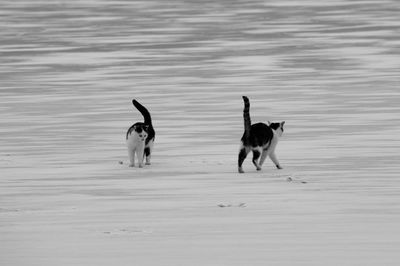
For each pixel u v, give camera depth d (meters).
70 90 24.31
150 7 52.62
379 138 16.06
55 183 12.00
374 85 24.22
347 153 14.52
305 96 22.45
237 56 31.83
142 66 29.66
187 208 10.02
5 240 8.40
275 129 13.02
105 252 7.86
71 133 17.39
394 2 53.12
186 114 19.89
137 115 19.86
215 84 25.19
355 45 34.53
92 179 12.31
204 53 32.91
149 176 12.52
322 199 10.46
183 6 52.84
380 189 11.17
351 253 7.72
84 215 9.67
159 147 15.66
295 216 9.43
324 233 8.57
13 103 21.92
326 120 18.59
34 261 7.55
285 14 47.78
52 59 31.83
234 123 18.44
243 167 13.34
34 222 9.29
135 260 7.56
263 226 8.94
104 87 24.89
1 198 10.88
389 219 9.23
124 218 9.48
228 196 10.77
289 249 7.91
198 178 12.26
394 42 35.28
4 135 17.17
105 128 18.03
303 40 36.41
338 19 44.81
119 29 41.91
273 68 28.45
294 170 12.94
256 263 7.42
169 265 7.39
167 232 8.71
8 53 33.72
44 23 45.31
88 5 54.88
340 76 26.28
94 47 35.38
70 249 7.98
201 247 8.03
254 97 22.53
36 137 16.89
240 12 49.00
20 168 13.40
